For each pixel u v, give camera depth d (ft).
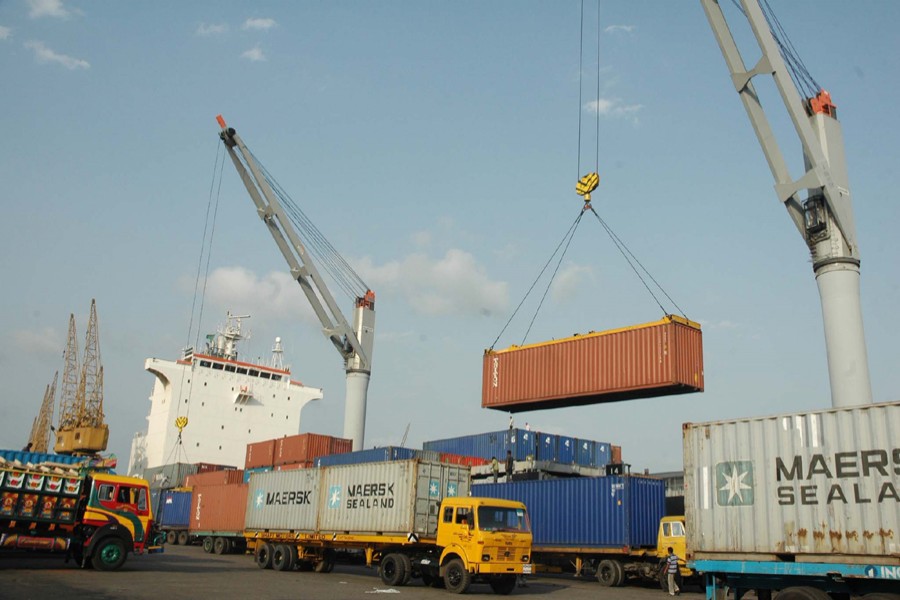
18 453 83.97
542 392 92.48
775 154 80.53
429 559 70.95
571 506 90.58
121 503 73.41
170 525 145.07
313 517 86.17
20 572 66.59
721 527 44.91
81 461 84.74
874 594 37.88
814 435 41.70
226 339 202.18
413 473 74.08
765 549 42.47
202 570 81.30
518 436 111.55
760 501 43.29
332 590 63.98
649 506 86.38
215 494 125.70
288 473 93.66
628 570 84.53
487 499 67.31
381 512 76.79
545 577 102.32
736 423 45.52
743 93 81.10
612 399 90.07
